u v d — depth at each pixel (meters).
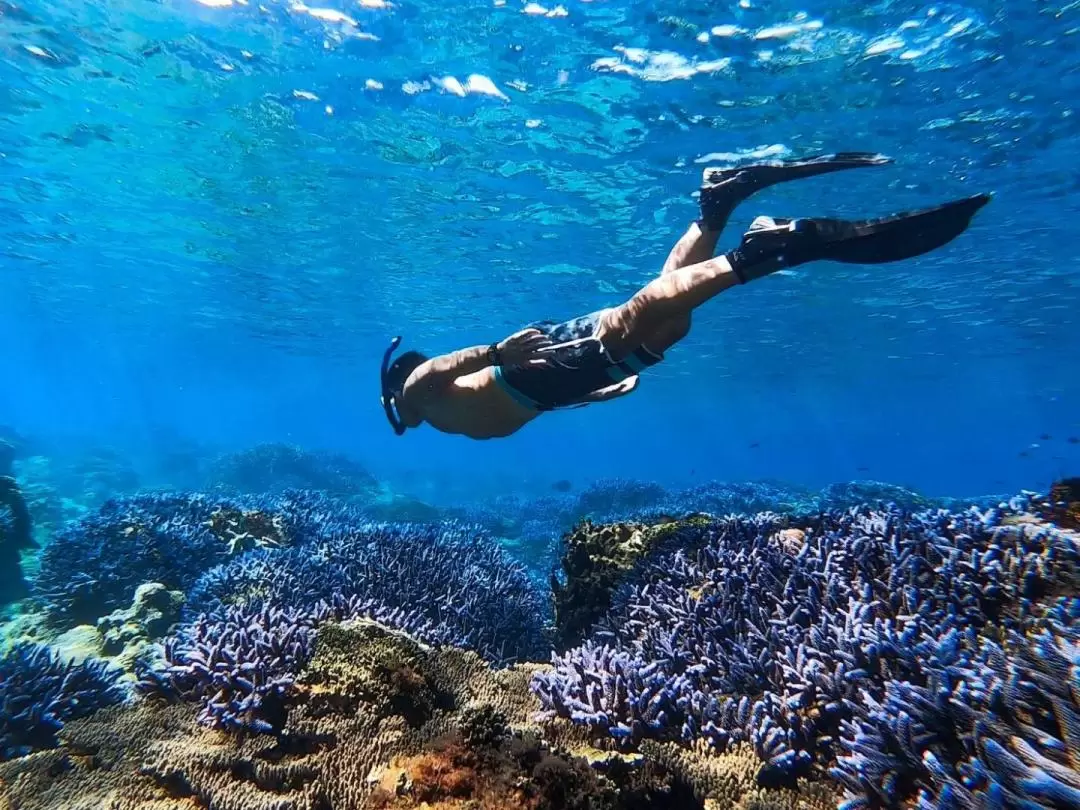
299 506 11.81
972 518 4.79
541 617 7.57
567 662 4.66
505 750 3.12
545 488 46.81
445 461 82.38
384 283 26.70
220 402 151.62
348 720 3.83
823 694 3.62
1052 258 20.34
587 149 13.92
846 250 3.45
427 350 43.56
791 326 30.80
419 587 7.08
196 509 10.68
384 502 25.25
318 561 7.92
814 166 4.21
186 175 17.05
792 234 3.51
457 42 10.45
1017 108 11.66
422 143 14.21
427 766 3.08
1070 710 2.70
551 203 17.09
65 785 3.73
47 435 45.69
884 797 2.99
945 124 12.28
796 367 44.12
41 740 4.46
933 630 3.74
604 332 4.04
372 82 11.94
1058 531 4.17
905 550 4.49
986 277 22.50
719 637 4.57
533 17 9.68
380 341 41.53
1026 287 23.72
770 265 3.57
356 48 10.89
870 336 33.22
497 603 7.12
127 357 68.94
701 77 10.98
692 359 40.69
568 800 2.81
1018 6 9.05
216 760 3.65
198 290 30.77
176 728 4.08
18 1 10.26
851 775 3.15
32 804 3.59
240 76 12.12
